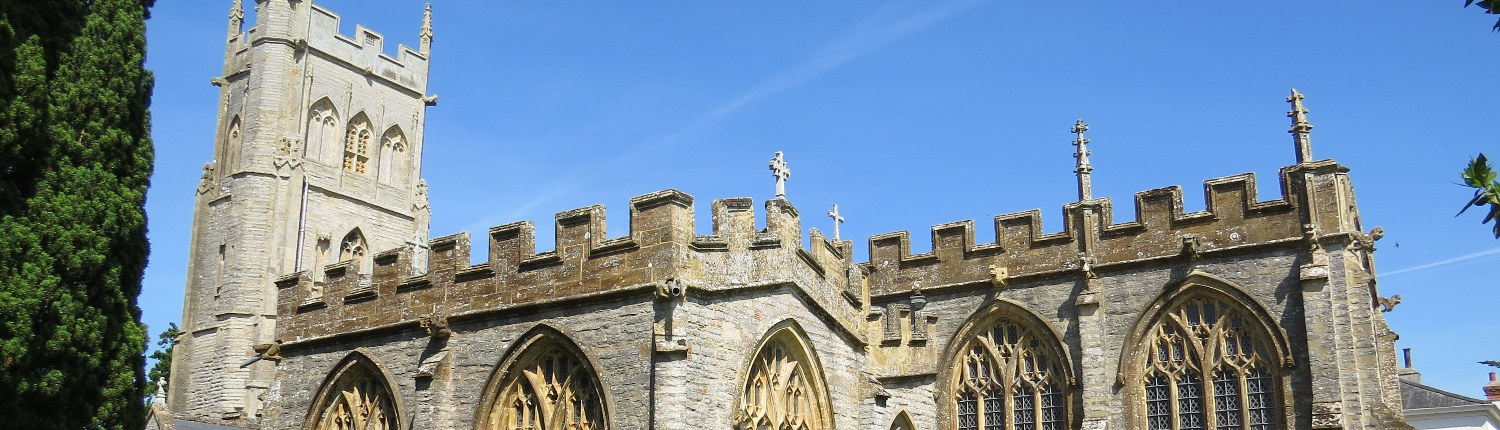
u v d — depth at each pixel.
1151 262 48.56
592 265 36.97
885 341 46.56
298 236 93.69
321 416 42.19
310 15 98.19
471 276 39.44
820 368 39.72
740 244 37.34
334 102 98.62
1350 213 46.09
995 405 50.97
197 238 96.44
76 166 33.69
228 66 99.31
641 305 35.66
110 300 33.53
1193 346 47.38
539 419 37.25
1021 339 50.81
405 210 102.56
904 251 53.62
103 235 33.38
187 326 94.44
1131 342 48.34
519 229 38.75
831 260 42.50
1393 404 44.81
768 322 37.47
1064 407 49.16
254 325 91.25
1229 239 47.44
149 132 36.88
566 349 36.91
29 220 32.00
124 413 33.56
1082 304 49.03
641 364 35.12
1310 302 44.97
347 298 42.47
